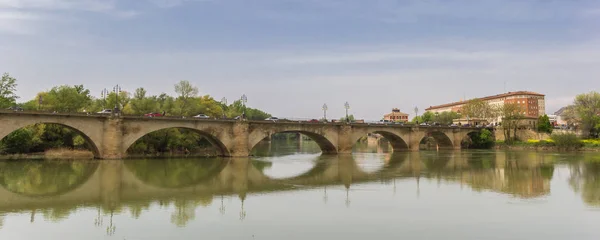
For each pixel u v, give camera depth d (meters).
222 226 31.77
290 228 31.17
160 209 38.03
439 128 153.50
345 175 65.75
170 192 47.91
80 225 32.12
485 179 59.69
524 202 41.31
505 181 57.53
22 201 41.81
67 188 50.22
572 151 137.12
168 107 125.69
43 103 117.81
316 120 124.81
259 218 34.34
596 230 30.72
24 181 55.69
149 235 29.36
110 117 86.25
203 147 130.50
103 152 86.50
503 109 168.88
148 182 56.16
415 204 40.28
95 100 138.75
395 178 61.34
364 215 35.41
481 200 42.38
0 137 74.25
